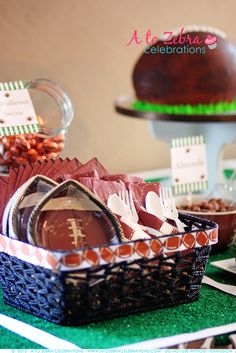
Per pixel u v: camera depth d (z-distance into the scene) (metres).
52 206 1.21
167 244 1.22
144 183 1.37
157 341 1.14
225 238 1.64
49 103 1.64
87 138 2.96
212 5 3.14
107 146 3.02
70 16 2.81
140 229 1.26
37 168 1.34
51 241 1.19
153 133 2.38
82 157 2.96
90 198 1.23
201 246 1.27
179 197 1.83
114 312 1.22
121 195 1.31
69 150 2.92
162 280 1.25
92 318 1.20
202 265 1.30
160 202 1.35
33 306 1.23
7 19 2.66
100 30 2.90
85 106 2.93
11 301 1.29
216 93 2.34
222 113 2.27
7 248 1.23
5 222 1.25
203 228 1.31
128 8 2.94
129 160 3.09
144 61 2.41
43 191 1.26
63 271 1.13
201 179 1.89
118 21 2.93
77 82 2.89
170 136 2.35
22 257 1.19
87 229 1.21
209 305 1.30
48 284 1.17
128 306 1.23
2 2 2.64
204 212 1.66
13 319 1.23
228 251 1.68
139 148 3.10
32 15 2.72
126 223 1.24
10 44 2.69
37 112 1.63
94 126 2.97
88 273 1.15
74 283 1.16
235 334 1.20
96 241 1.21
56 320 1.20
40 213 1.20
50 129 1.63
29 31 2.72
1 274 1.28
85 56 2.88
